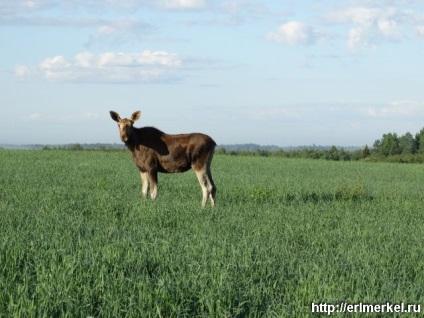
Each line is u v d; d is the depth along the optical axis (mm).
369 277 8148
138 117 16656
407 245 10984
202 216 13773
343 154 86812
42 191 18281
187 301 6879
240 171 37219
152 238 10484
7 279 7504
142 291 7070
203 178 16812
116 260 8531
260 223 13117
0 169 29328
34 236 10266
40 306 6473
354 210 16312
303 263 8805
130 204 15070
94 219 13250
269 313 6656
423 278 8586
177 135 16953
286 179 28734
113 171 30484
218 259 8758
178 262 8523
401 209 17000
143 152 16812
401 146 109250
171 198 18078
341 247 10547
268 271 8289
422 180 34594
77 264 8023
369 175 38188
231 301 6918
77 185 21453
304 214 14789
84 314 6449
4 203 14828
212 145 16938
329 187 23953
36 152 54062
